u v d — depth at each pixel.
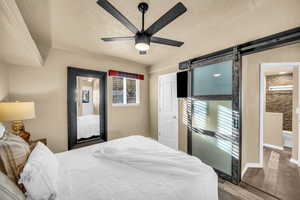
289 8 1.68
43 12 1.83
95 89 3.38
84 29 2.28
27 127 2.59
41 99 2.72
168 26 2.34
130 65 4.00
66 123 3.00
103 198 1.06
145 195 1.08
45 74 2.77
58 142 2.90
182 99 3.32
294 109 2.92
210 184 1.31
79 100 3.14
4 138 1.31
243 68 2.49
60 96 2.93
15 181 1.13
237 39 2.16
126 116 3.95
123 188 1.17
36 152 1.35
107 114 3.57
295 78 2.88
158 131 4.04
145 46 1.73
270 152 3.49
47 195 1.06
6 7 1.05
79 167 1.53
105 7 1.31
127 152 1.74
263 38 1.87
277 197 1.93
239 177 2.18
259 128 2.73
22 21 1.39
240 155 2.17
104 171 1.44
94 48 3.03
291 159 3.00
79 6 1.75
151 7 1.81
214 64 2.53
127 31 2.36
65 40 2.63
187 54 3.03
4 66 2.27
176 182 1.22
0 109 1.82
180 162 1.49
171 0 1.71
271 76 4.64
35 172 1.11
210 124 2.62
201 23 2.27
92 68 3.35
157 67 4.01
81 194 1.10
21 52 1.86
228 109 2.34
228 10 1.96
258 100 2.73
